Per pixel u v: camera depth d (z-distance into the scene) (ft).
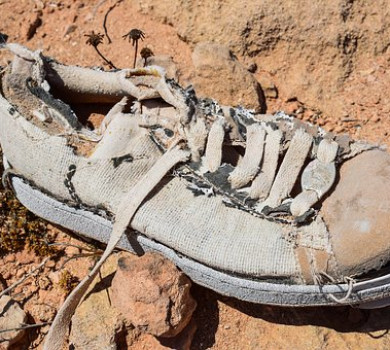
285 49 2.02
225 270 1.63
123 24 2.12
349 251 1.57
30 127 1.72
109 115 1.82
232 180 1.69
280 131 1.71
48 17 2.15
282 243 1.61
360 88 2.00
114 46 2.09
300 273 1.60
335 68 2.00
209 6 2.04
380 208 1.58
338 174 1.68
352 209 1.61
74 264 1.85
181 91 1.76
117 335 1.71
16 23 2.13
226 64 1.98
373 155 1.68
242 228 1.64
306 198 1.63
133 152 1.71
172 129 1.77
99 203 1.70
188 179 1.69
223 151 1.77
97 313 1.72
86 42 2.04
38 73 1.79
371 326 1.72
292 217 1.64
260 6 2.01
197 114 1.73
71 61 2.08
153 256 1.69
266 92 2.02
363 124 1.97
